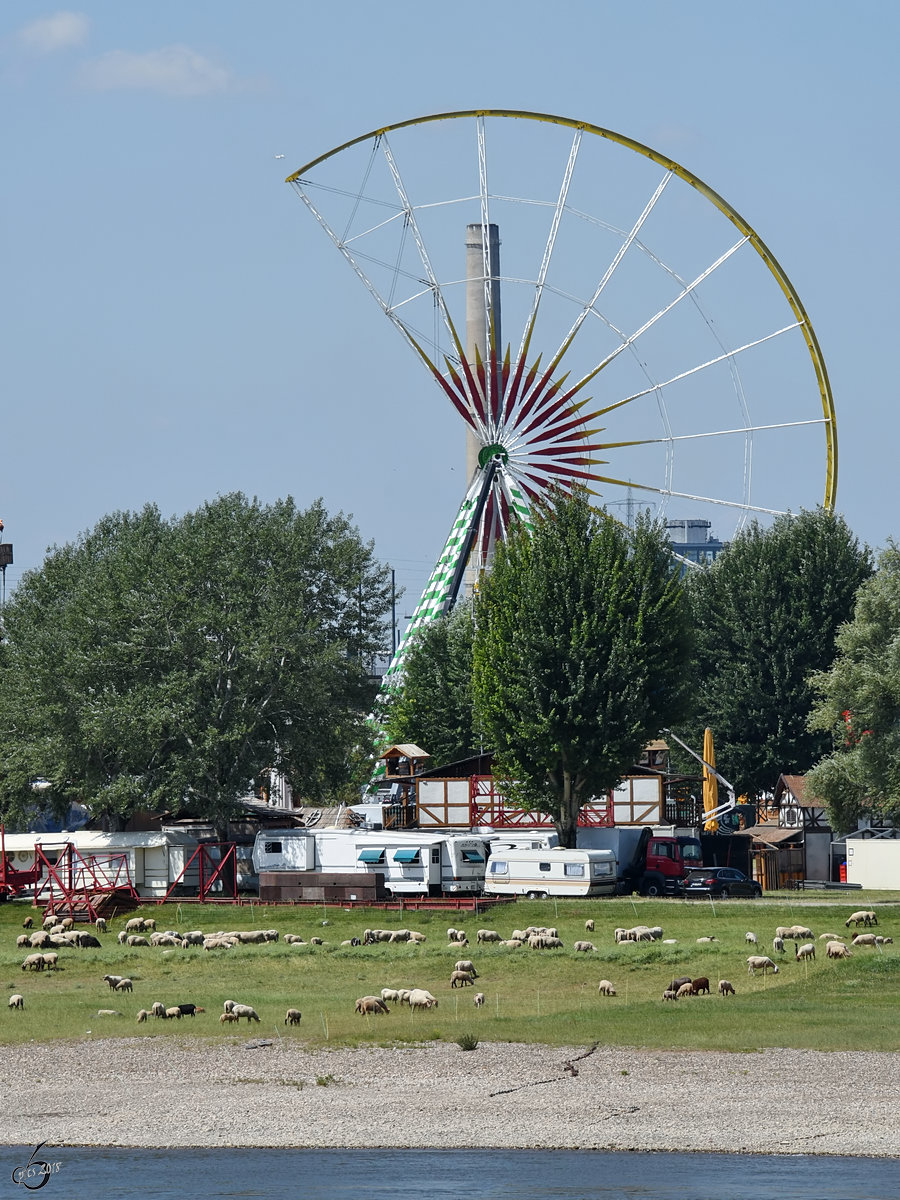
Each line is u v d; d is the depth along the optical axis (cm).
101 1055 11538
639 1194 7969
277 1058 11331
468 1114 9656
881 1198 7831
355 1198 7969
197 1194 8088
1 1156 8962
